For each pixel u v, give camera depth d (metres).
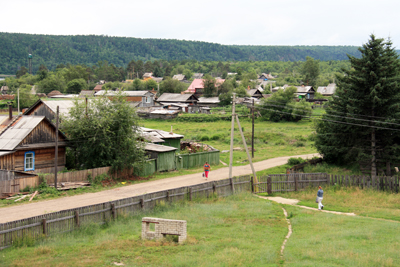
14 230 17.25
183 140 59.53
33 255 15.90
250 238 18.44
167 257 15.27
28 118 34.28
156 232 17.89
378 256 14.79
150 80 153.25
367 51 40.56
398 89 39.69
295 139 67.25
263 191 33.84
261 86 176.25
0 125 36.59
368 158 40.19
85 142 35.38
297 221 22.25
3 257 15.59
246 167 45.19
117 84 158.00
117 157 35.16
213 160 47.53
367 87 40.81
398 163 40.22
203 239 18.12
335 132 43.94
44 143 34.16
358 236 18.27
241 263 14.20
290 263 14.20
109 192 30.59
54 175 30.67
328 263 14.07
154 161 39.94
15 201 26.58
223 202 28.00
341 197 31.20
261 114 90.62
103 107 36.84
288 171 37.94
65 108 48.25
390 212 25.77
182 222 17.42
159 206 24.84
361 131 41.47
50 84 143.88
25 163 32.69
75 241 17.98
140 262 14.73
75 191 30.20
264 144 64.81
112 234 19.00
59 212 19.12
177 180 36.47
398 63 40.56
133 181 35.47
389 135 40.47
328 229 20.25
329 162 48.91
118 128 36.34
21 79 172.62
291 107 86.88
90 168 35.91
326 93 138.62
